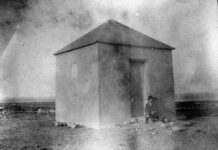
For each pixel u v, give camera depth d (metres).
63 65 10.82
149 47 9.82
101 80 8.49
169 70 10.42
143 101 9.74
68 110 10.24
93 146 5.68
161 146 5.36
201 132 6.95
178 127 7.63
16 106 18.52
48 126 9.68
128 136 6.65
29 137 7.21
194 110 13.78
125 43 9.09
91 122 8.70
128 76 9.21
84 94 9.19
